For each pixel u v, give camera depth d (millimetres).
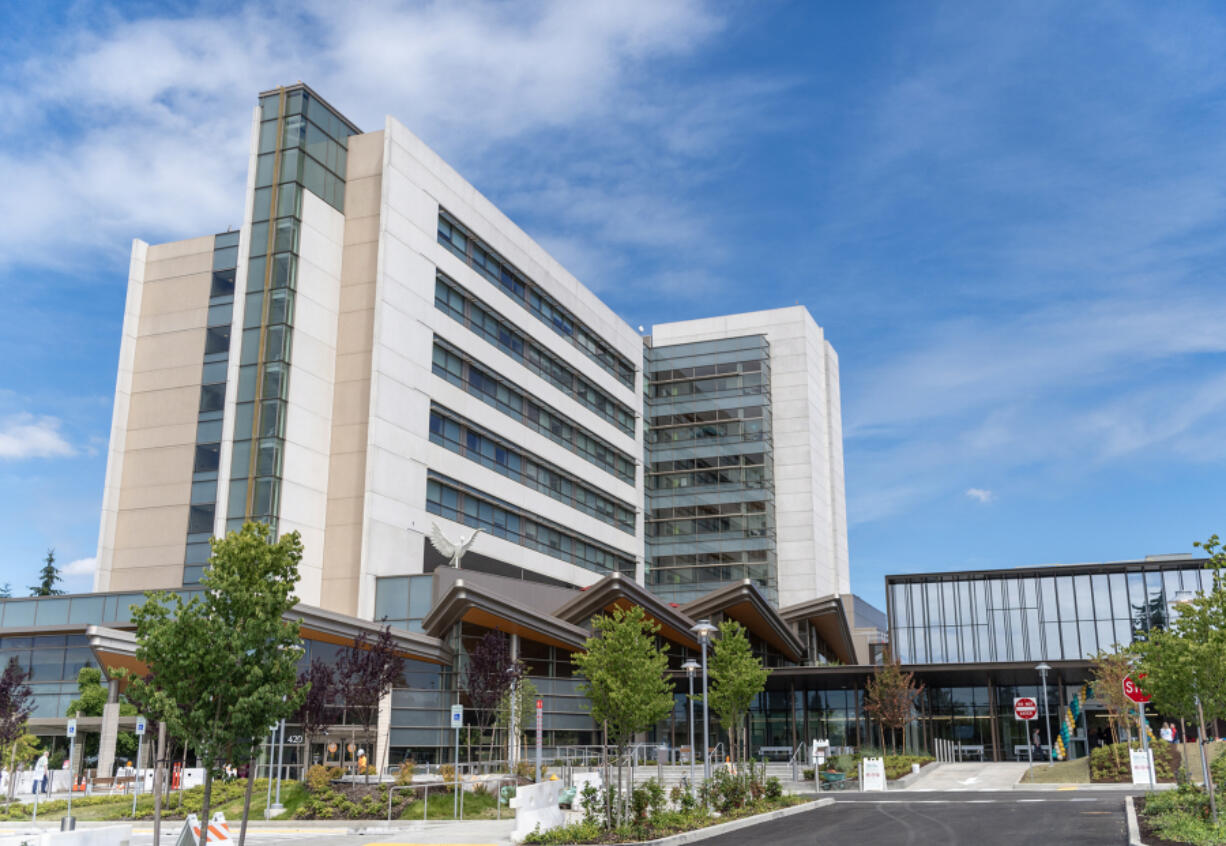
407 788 33219
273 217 54844
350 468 53625
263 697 17891
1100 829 23781
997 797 34781
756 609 63219
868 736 63406
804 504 87125
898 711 54906
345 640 44688
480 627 49312
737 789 30906
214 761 17812
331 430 54625
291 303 53500
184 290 59250
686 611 62688
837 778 42312
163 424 57281
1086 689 62438
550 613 54750
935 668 59594
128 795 37781
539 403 68438
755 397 87500
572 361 73500
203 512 54750
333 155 57562
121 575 55719
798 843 23281
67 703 47219
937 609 76125
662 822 25688
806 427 88562
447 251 60219
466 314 61594
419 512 55031
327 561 52688
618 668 26422
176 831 30250
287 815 32156
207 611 18531
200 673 18047
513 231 67188
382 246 54844
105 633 42219
